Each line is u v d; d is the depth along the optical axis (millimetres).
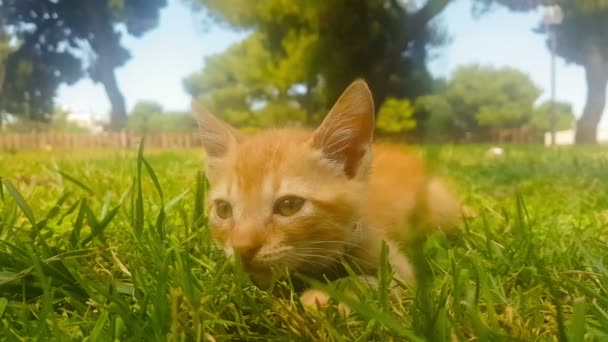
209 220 180
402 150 274
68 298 135
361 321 123
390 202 206
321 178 173
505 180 438
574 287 147
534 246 189
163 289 124
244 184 169
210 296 129
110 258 166
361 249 177
